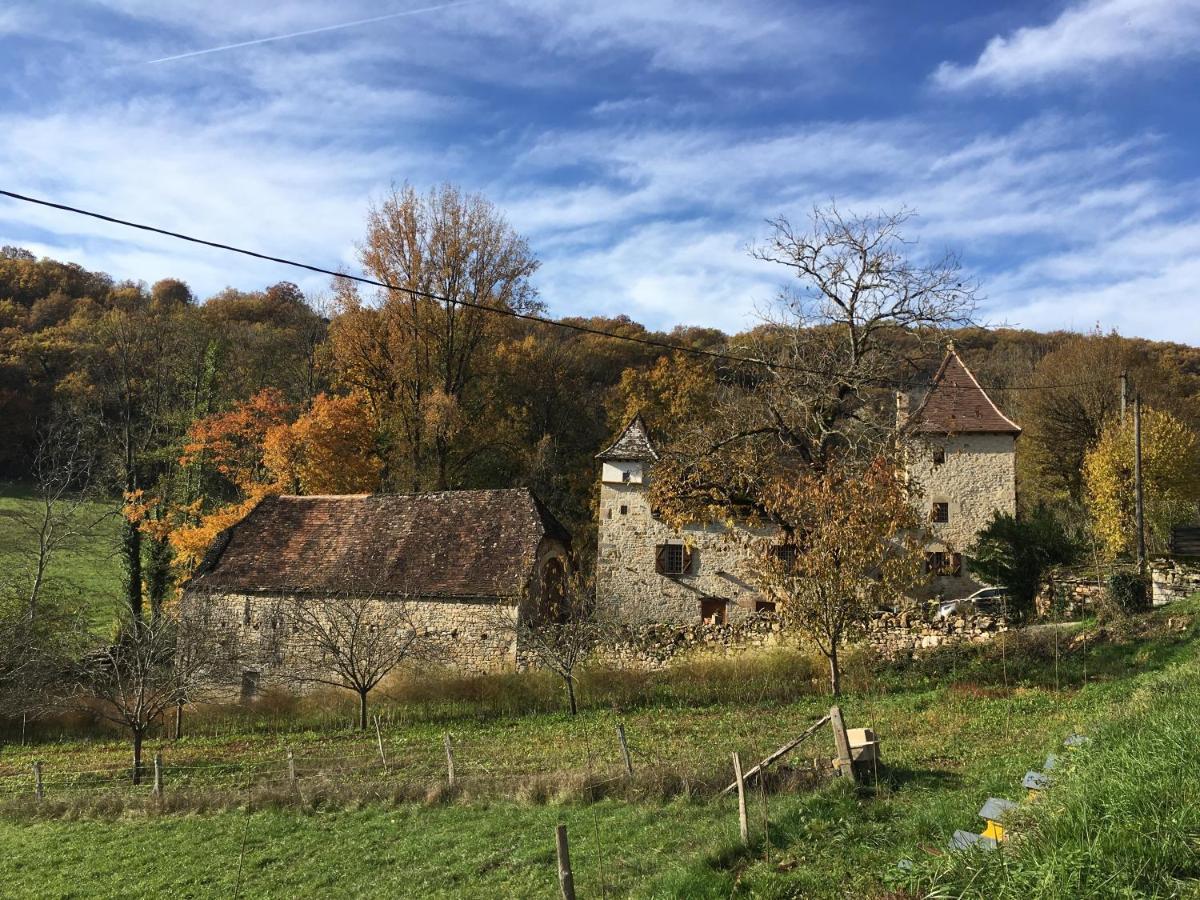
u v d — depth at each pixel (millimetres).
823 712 18375
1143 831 5664
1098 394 47906
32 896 12109
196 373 43531
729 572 35312
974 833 7348
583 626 22750
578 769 15031
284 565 30156
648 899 7941
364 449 40781
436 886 10469
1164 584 24156
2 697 25047
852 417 25531
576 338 62281
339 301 42531
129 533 35969
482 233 43625
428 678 24969
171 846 13680
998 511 30297
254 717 23844
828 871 7461
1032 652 19828
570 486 48094
